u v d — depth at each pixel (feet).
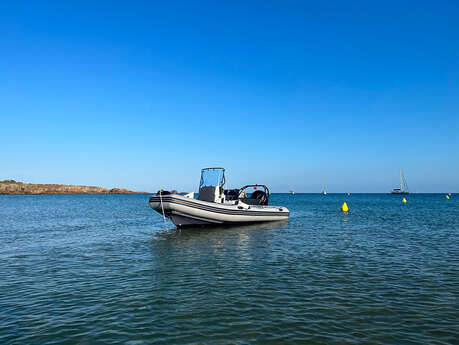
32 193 460.55
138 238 46.50
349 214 96.12
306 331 14.88
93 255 33.81
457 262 29.76
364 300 19.20
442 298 19.56
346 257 32.22
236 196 65.72
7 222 71.05
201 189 62.39
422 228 58.08
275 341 13.87
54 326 15.67
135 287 22.09
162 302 18.97
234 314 17.02
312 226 62.03
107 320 16.33
